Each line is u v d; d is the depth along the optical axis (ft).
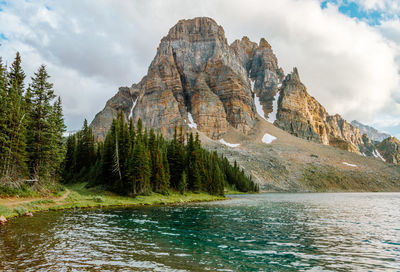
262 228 91.97
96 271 41.91
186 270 44.45
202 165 333.62
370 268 47.93
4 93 159.33
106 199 189.26
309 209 172.96
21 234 68.49
